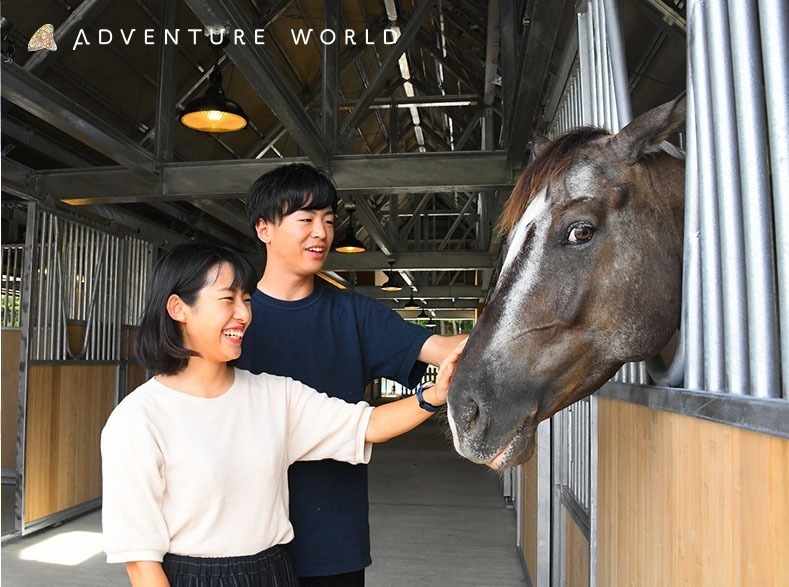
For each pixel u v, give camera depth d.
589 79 1.85
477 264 8.58
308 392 1.26
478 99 6.62
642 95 3.03
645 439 1.21
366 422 1.26
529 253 1.05
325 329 1.48
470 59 6.87
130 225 5.92
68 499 4.63
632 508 1.31
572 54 2.15
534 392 1.03
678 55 2.44
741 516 0.77
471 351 1.06
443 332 20.77
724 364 0.88
